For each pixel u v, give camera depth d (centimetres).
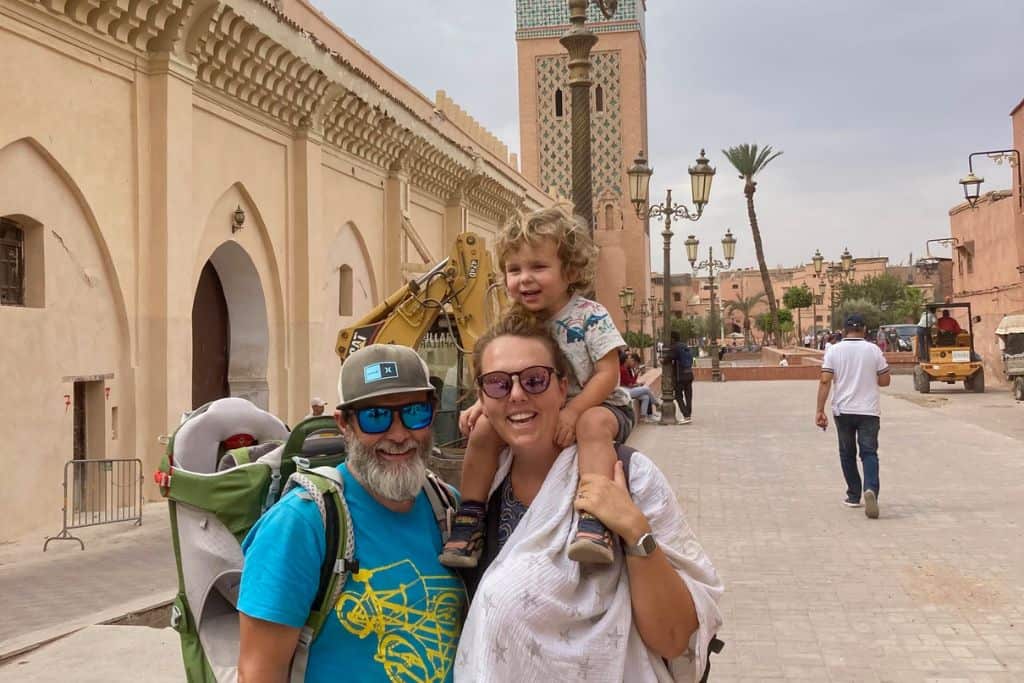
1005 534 796
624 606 226
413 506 251
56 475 981
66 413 1002
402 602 232
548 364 244
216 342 1471
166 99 1138
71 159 1004
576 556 219
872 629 561
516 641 218
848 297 7756
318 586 226
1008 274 2634
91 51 1035
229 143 1340
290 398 1540
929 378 2547
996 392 2519
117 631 573
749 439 1549
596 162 5119
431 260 2020
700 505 972
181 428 325
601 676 220
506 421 243
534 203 3303
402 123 1884
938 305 2619
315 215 1582
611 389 255
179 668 507
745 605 616
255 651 220
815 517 895
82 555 836
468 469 257
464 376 904
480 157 2486
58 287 998
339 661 226
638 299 5112
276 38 1336
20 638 564
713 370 3244
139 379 1118
